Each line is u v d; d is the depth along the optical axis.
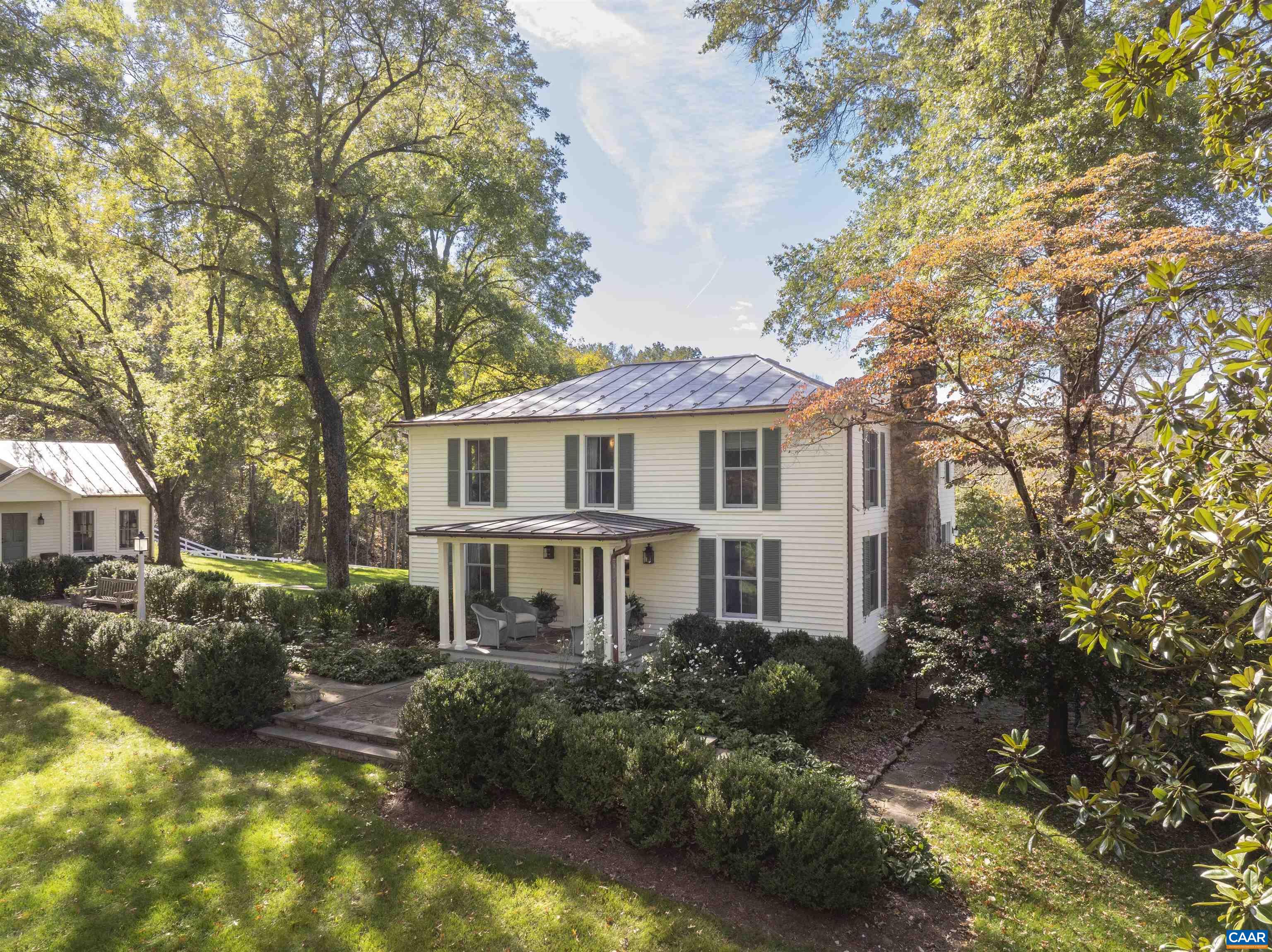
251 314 25.83
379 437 35.09
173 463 22.16
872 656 16.52
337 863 7.17
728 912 6.61
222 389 21.14
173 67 18.61
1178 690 7.35
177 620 16.77
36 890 6.66
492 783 8.29
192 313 27.17
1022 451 10.80
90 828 7.73
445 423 19.25
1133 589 3.60
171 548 26.42
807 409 12.39
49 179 17.78
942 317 11.70
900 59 18.03
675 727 8.60
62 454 27.67
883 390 11.81
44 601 22.16
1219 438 3.49
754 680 10.78
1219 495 3.36
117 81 17.72
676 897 6.79
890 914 6.79
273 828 7.76
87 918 6.32
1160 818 3.76
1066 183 10.82
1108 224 10.42
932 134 16.55
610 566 14.43
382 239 24.91
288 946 6.05
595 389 19.39
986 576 10.65
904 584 16.36
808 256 21.48
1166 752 4.08
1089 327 10.52
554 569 18.28
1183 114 13.40
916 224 17.47
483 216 25.91
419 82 20.27
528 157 22.58
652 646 15.53
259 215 20.66
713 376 18.50
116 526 27.66
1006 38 14.02
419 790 8.34
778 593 15.48
